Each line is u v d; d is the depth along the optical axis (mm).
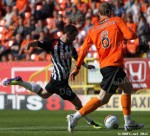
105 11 27250
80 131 30359
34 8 64938
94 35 27109
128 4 58844
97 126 32094
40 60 56969
